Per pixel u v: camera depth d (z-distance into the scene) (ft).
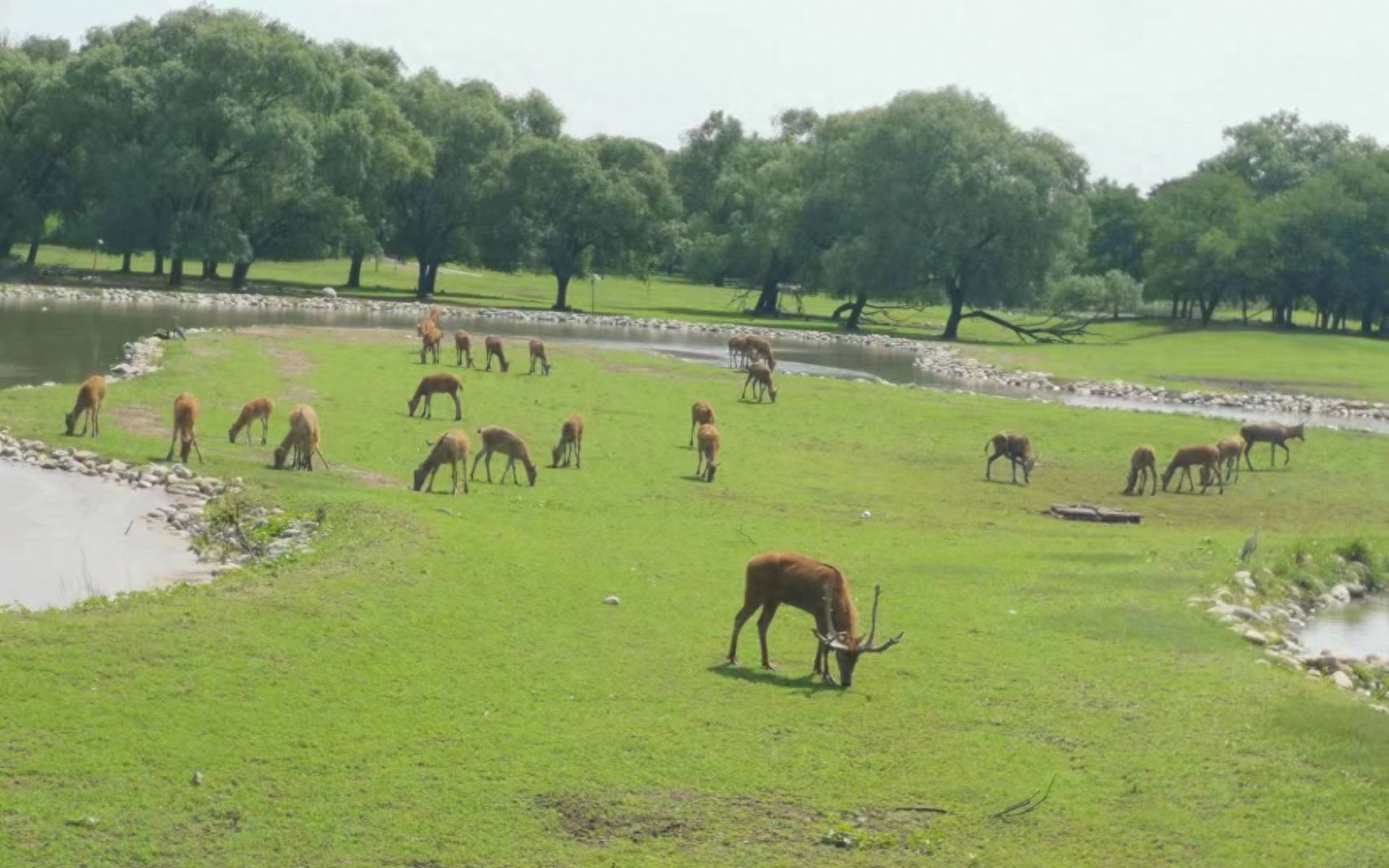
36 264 340.18
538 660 61.16
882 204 337.72
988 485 128.06
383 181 344.69
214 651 57.88
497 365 197.77
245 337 205.46
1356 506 126.31
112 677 53.98
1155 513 118.42
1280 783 51.37
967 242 333.62
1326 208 394.73
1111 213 507.30
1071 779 50.90
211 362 169.48
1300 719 58.39
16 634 57.21
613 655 62.64
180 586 69.82
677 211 392.06
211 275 356.18
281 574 71.05
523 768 49.14
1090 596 79.30
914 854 44.68
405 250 385.70
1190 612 76.95
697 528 95.55
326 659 58.44
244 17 331.98
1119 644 69.21
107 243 309.01
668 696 57.47
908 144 334.65
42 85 306.96
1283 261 399.03
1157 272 420.36
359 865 41.96
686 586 77.05
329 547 79.20
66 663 54.65
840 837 45.34
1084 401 219.00
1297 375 268.82
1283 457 154.10
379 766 48.47
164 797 44.91
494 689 56.85
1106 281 418.72
